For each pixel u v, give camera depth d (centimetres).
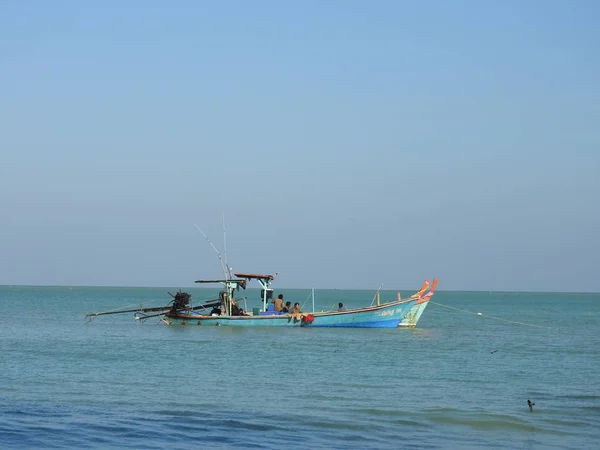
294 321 6047
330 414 2608
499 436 2338
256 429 2378
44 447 2158
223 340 5316
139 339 5425
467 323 8431
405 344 5209
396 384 3309
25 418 2494
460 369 3853
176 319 6356
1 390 3048
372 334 5903
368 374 3622
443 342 5450
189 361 4084
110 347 4841
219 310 6316
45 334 5966
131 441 2227
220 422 2464
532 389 3209
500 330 7112
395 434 2344
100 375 3509
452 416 2591
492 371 3791
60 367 3794
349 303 18200
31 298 18875
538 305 17725
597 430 2425
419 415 2605
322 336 5650
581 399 2956
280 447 2173
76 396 2917
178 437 2275
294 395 2986
